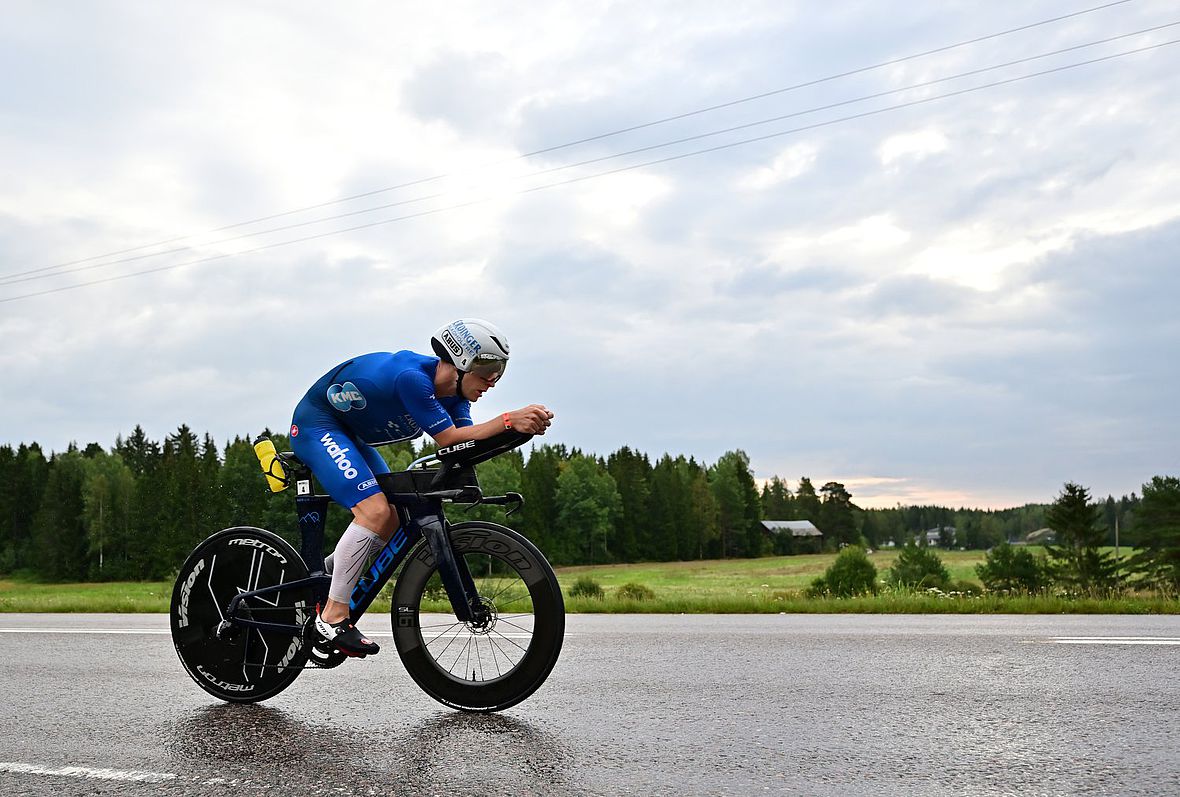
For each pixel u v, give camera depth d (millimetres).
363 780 2701
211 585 4020
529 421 3475
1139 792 2529
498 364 3742
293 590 3916
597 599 10195
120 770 2834
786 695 3922
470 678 3734
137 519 84125
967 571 72500
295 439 3889
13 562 91750
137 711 3748
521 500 3711
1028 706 3645
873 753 2955
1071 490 46688
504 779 2695
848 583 39094
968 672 4457
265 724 3475
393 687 4270
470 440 3555
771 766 2811
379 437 3854
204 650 3980
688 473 123125
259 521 79500
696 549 118000
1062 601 8875
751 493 130250
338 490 3736
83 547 86188
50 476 86938
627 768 2803
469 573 3758
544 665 3607
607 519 100375
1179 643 5445
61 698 4047
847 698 3842
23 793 2600
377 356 3807
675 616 8289
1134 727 3281
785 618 7875
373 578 3814
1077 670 4492
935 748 3012
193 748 3104
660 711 3623
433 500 3686
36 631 7004
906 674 4418
